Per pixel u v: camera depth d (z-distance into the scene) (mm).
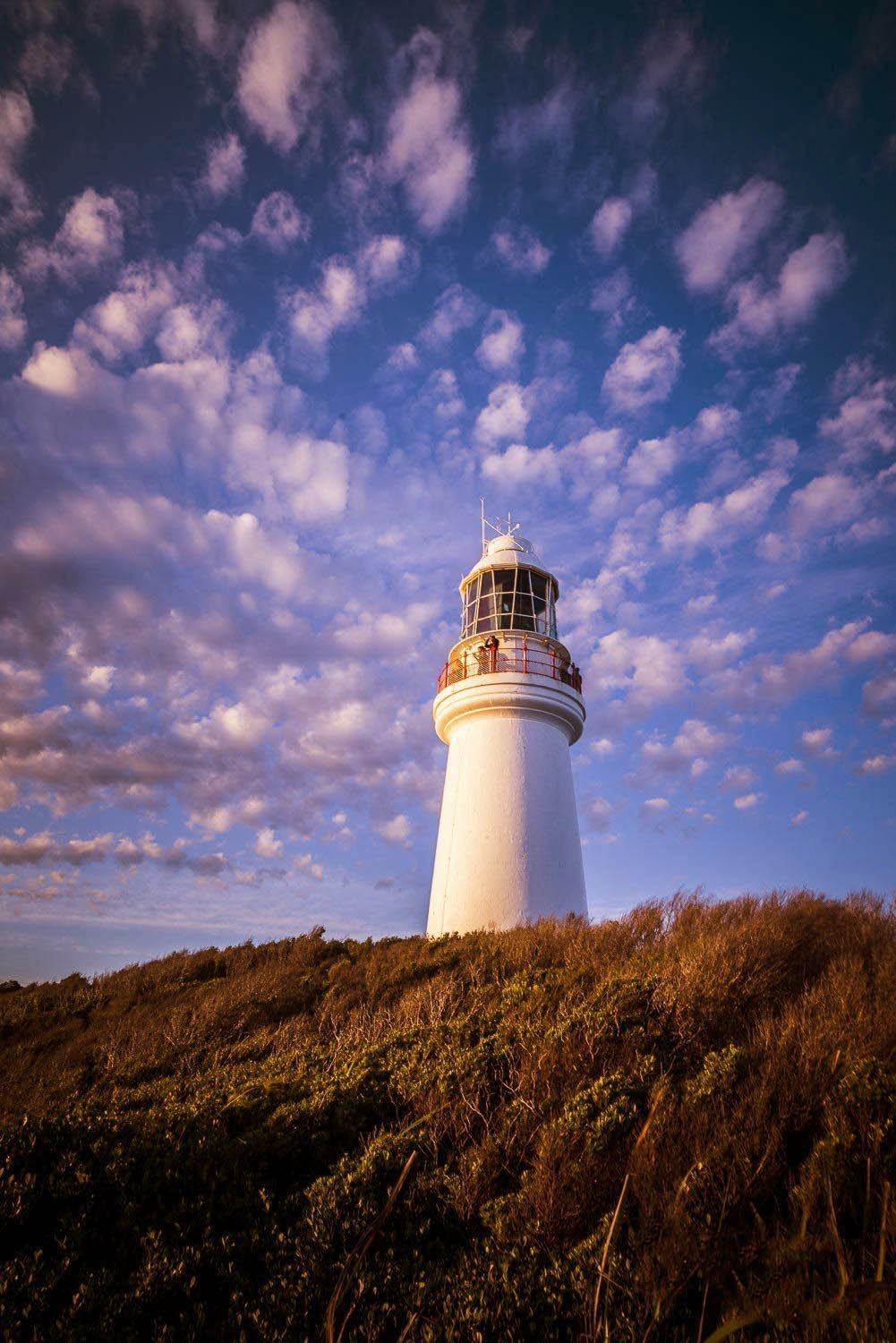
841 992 6234
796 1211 3639
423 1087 5742
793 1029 5598
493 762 17703
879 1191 3645
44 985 14922
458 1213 4301
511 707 18047
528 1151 4891
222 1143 4957
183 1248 3818
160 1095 6852
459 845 17156
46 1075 8750
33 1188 4117
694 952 7840
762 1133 4262
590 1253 3590
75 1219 3973
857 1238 3441
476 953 11617
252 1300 3482
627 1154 4375
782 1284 3125
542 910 16094
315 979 11859
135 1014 11398
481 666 18547
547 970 9352
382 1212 3789
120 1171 4441
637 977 7473
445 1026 7234
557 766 18203
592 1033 6160
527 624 19797
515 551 20594
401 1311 3400
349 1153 5043
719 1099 4652
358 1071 6266
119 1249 3842
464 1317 3229
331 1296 3330
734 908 10930
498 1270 3596
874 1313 2770
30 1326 3215
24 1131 4641
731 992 6746
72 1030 11180
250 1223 4246
